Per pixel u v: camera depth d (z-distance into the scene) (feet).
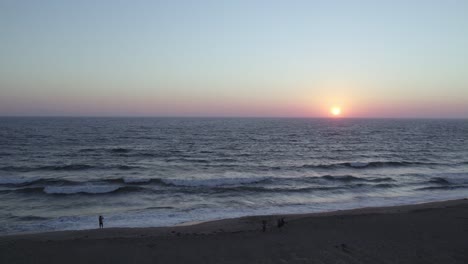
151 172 105.81
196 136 255.09
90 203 68.49
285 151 163.22
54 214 60.49
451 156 150.00
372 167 119.03
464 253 37.99
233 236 44.62
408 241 42.16
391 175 101.71
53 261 36.47
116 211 62.69
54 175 98.58
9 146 169.99
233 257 37.17
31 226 53.26
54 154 142.61
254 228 49.70
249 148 175.32
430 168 117.70
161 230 48.93
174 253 38.52
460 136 275.80
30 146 171.22
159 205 67.31
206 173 104.73
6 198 71.41
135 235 46.37
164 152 154.30
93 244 41.55
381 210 60.34
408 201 71.56
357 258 36.52
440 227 48.16
